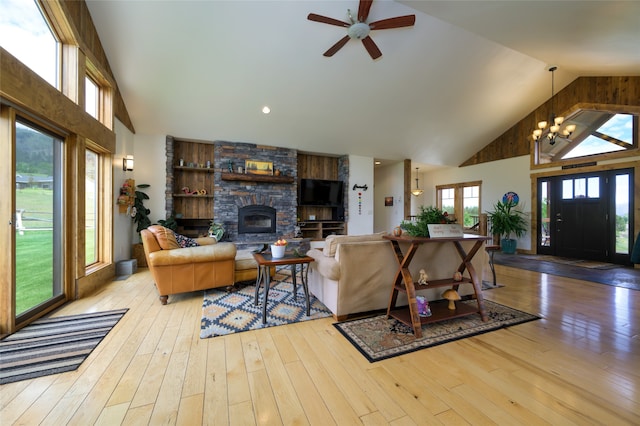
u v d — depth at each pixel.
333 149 6.85
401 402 1.44
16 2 2.23
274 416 1.34
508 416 1.34
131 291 3.30
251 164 6.11
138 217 4.86
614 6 2.62
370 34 3.89
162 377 1.63
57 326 2.31
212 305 2.84
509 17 3.33
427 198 9.87
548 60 4.79
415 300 2.24
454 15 3.58
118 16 3.38
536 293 3.32
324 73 4.51
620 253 5.16
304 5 3.41
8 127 2.13
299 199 6.83
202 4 3.31
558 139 6.14
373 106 5.45
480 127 6.77
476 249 2.62
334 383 1.59
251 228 6.11
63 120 2.66
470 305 2.68
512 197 6.96
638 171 4.91
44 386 1.54
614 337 2.18
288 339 2.13
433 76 4.84
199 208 6.01
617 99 5.05
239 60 4.07
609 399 1.47
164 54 3.87
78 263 3.01
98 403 1.41
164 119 5.06
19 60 2.09
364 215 7.44
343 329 2.31
